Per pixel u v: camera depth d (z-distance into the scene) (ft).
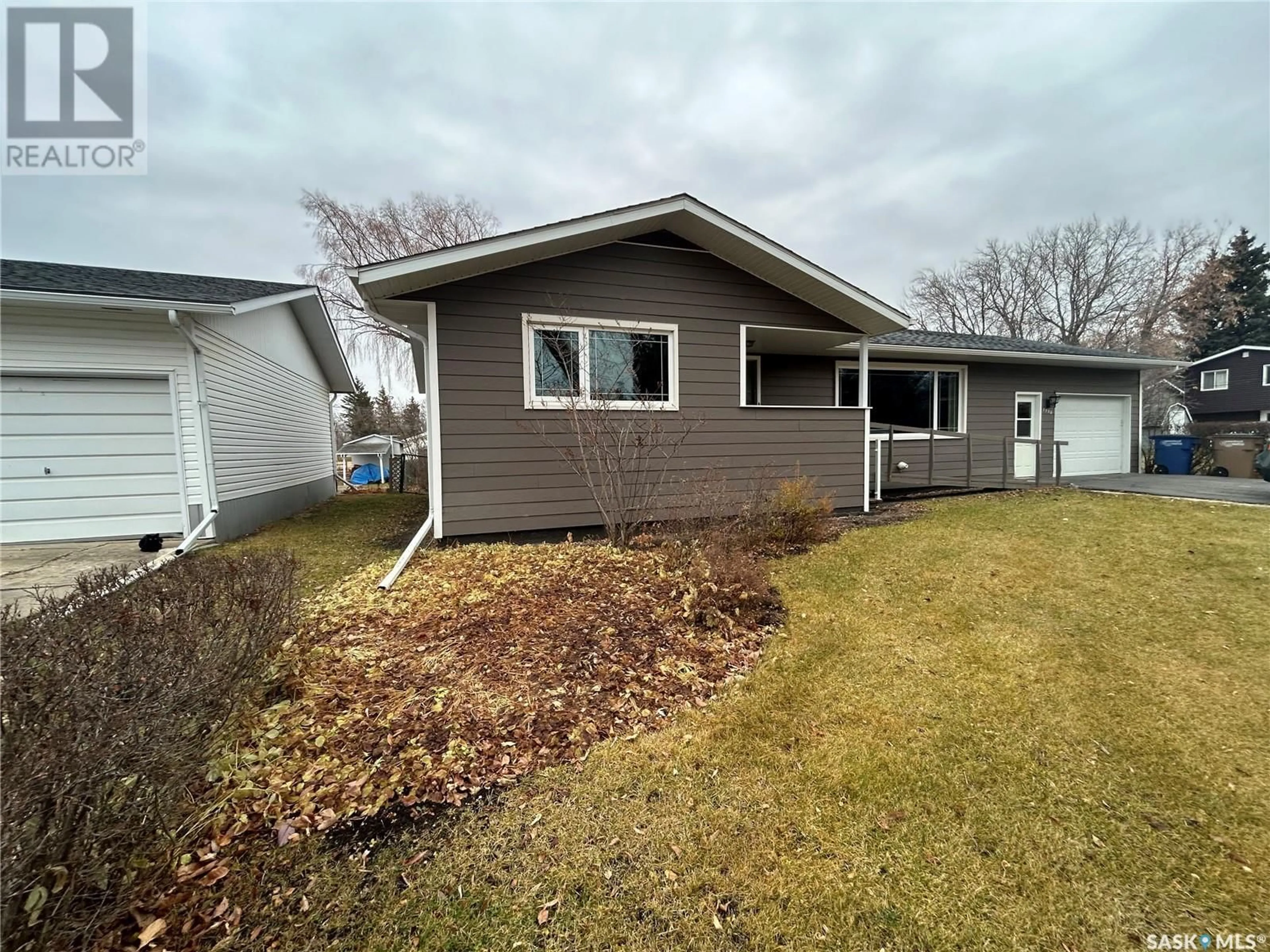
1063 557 17.67
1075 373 39.70
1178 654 11.34
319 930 5.38
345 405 95.61
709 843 6.56
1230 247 98.84
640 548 18.06
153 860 5.78
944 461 35.35
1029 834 6.64
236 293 26.35
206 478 23.57
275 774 7.40
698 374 22.59
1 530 21.36
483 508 19.65
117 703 5.65
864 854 6.38
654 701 9.82
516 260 19.51
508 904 5.74
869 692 10.06
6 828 4.28
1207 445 44.21
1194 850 6.39
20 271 24.06
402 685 9.88
